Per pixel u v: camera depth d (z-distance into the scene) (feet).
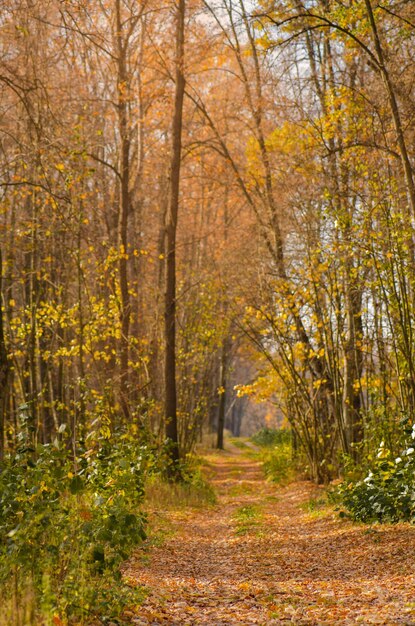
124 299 66.74
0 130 47.73
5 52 52.54
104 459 31.53
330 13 43.09
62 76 69.21
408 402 48.06
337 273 57.21
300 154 58.75
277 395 75.97
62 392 66.33
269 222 68.49
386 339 49.03
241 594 26.86
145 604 23.41
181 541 39.88
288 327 64.23
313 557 34.04
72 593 19.58
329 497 51.21
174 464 66.49
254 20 45.65
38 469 23.32
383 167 49.06
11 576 20.51
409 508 37.96
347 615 21.80
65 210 58.34
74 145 53.01
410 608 21.48
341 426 60.18
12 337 65.05
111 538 22.24
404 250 43.57
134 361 73.41
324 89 56.34
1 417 34.96
